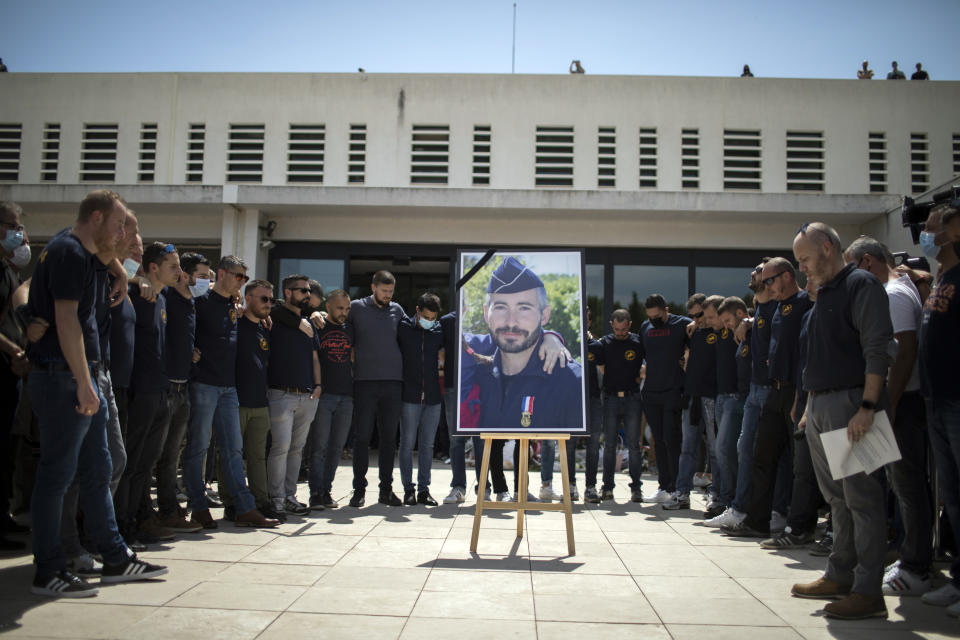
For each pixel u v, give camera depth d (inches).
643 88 468.4
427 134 468.4
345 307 232.5
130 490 163.8
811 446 131.6
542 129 468.4
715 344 238.2
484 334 187.3
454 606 121.3
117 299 142.9
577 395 179.8
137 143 474.9
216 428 193.3
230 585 131.8
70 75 482.0
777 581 143.1
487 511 229.0
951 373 127.3
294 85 473.4
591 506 248.5
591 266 412.5
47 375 122.7
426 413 242.5
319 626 108.9
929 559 136.3
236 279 188.5
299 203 387.9
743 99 469.1
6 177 478.0
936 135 467.8
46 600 119.5
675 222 409.7
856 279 123.9
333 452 230.7
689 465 244.1
